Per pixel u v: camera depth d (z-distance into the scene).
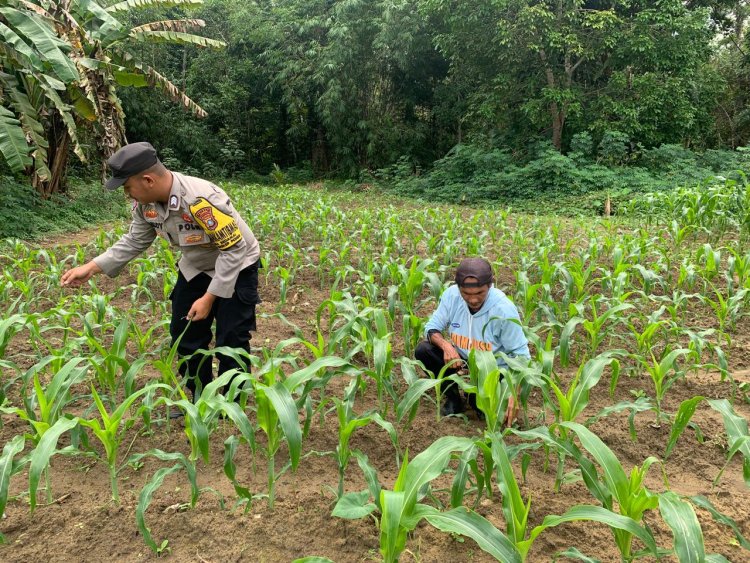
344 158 24.34
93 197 14.08
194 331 3.40
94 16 11.45
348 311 4.05
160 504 2.55
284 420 2.22
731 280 4.99
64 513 2.49
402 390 3.85
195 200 2.90
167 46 24.88
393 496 1.70
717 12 19.02
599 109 16.31
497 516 2.49
